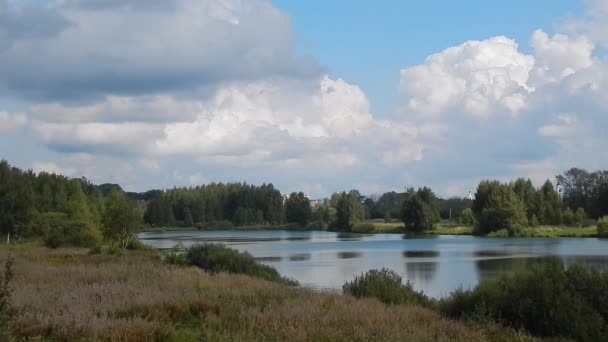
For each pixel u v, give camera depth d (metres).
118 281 22.33
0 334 9.53
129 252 55.28
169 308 15.59
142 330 12.05
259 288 21.38
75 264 35.41
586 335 14.59
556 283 15.82
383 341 12.01
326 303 17.67
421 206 142.88
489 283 18.00
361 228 158.50
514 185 134.75
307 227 192.50
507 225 122.25
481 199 142.00
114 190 69.38
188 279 23.38
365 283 23.19
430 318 16.25
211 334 12.13
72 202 82.38
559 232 119.38
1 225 74.62
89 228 73.19
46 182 111.69
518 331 14.65
